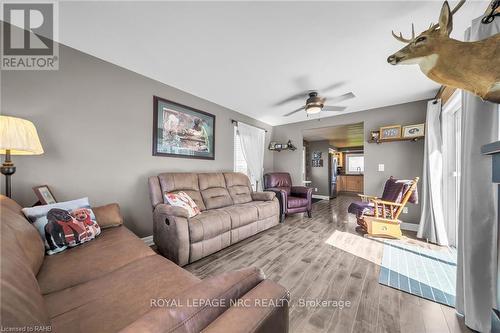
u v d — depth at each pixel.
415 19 1.52
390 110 3.50
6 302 0.38
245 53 2.01
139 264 1.17
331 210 4.71
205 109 3.36
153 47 1.94
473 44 0.93
